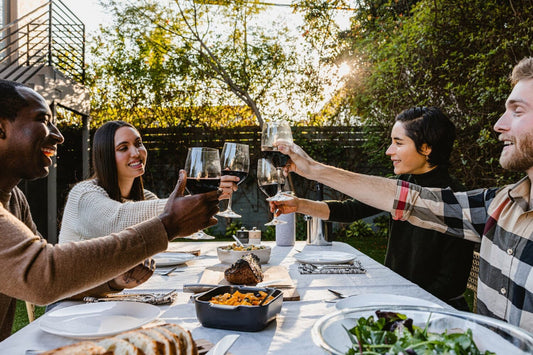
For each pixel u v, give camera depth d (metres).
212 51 7.42
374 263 1.86
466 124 4.06
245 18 7.24
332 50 6.96
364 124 6.02
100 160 1.87
